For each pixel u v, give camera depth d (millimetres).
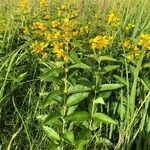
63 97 1370
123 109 1423
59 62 1413
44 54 1603
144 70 1506
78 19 1981
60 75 1402
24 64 1735
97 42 1438
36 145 1395
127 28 1828
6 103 1570
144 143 1363
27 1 2127
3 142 1450
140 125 1341
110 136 1400
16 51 1714
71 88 1371
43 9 2148
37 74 1686
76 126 1429
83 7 2031
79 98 1360
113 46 1626
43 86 1544
